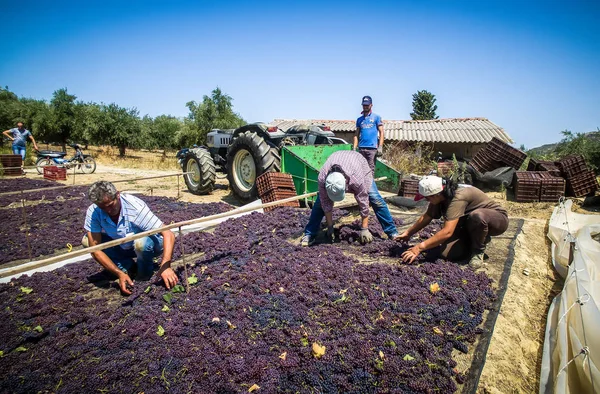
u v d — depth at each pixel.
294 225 6.04
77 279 4.15
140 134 29.97
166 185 12.45
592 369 2.42
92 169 16.14
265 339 2.97
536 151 17.89
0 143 25.59
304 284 3.87
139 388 2.48
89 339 3.02
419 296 3.52
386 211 5.14
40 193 10.20
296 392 2.41
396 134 19.73
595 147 14.91
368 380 2.49
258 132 9.55
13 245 5.66
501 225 4.16
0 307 3.50
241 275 4.06
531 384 2.77
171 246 3.80
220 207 8.08
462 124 21.30
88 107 29.12
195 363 2.69
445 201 4.10
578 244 4.38
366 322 3.16
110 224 3.77
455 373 2.56
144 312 3.36
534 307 3.78
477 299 3.47
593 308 2.76
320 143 10.21
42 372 2.63
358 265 4.34
